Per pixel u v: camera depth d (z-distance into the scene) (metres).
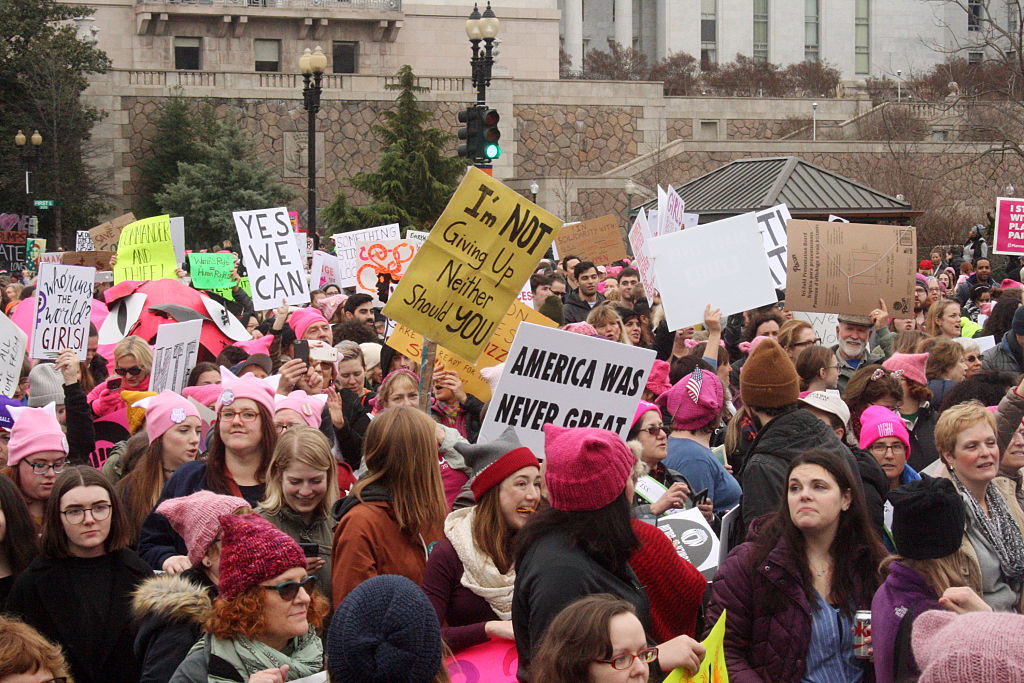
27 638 3.69
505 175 52.34
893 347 8.84
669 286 8.78
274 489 4.86
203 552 4.16
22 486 5.42
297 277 11.89
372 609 3.04
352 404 6.93
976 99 40.72
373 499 4.52
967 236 41.66
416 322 6.17
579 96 53.38
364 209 37.22
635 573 3.99
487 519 4.39
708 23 79.62
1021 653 2.39
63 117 45.66
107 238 15.30
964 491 4.89
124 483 5.67
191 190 44.34
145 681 3.90
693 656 3.54
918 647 2.82
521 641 3.76
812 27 81.12
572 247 17.67
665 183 49.44
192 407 5.73
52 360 8.22
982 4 34.16
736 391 8.50
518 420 5.46
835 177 20.44
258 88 49.56
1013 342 8.92
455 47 57.41
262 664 3.63
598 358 5.48
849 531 4.18
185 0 53.53
